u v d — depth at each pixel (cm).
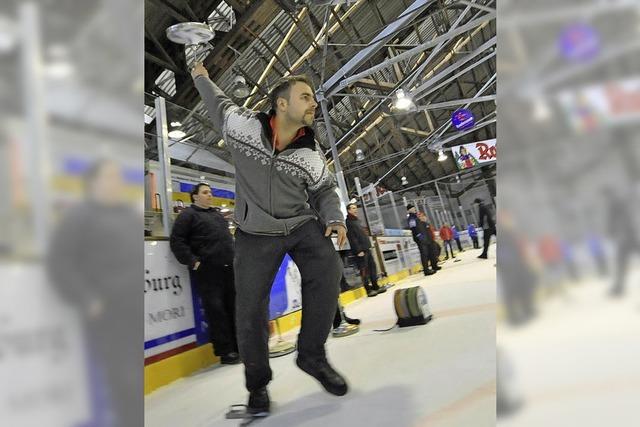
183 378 247
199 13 713
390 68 1167
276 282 380
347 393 150
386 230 875
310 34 834
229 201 489
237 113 153
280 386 182
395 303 275
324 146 1331
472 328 225
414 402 129
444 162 2278
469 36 1095
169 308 255
